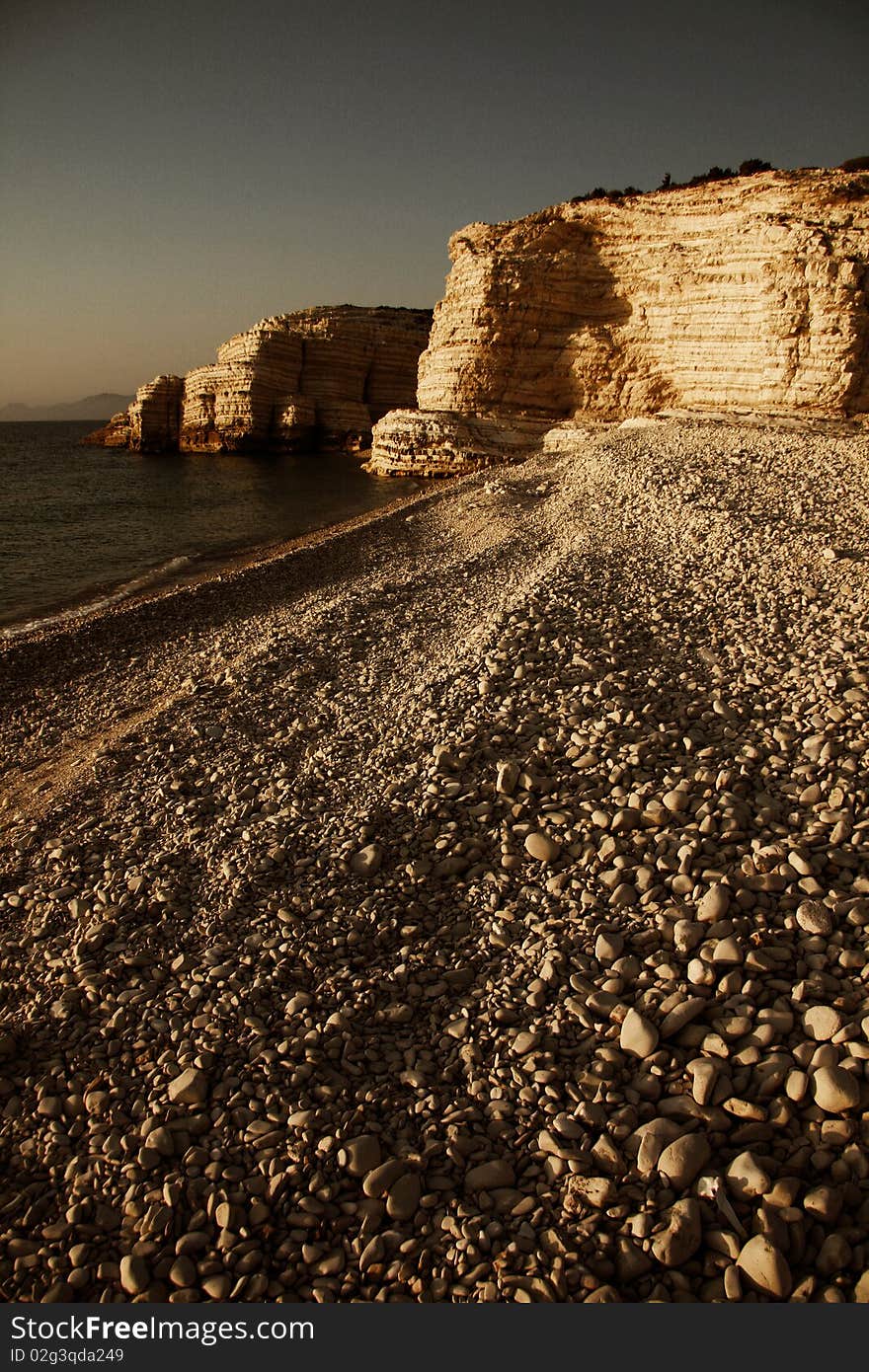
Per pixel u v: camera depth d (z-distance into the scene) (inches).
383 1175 174.2
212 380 3134.8
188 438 3331.7
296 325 3043.8
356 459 2743.6
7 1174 188.1
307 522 1341.0
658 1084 187.2
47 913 278.4
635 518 727.1
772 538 601.0
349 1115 190.2
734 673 396.2
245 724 430.9
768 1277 144.4
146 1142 187.0
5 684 566.6
